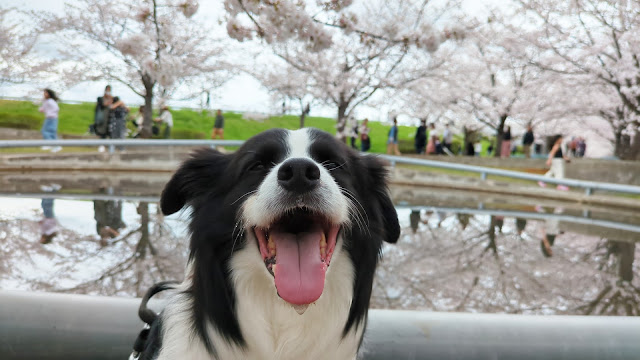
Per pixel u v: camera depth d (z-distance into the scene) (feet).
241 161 6.31
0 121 93.71
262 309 5.95
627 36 61.52
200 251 6.06
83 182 39.19
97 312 7.31
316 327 5.99
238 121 129.90
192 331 5.84
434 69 69.46
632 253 19.81
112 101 58.80
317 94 72.59
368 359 7.12
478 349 7.18
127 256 15.93
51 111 52.54
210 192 6.51
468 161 64.18
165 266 14.92
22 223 20.49
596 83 68.64
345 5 23.65
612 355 7.13
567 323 7.41
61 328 7.11
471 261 17.76
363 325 6.42
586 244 21.54
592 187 43.01
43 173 47.11
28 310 7.20
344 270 6.14
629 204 40.83
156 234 19.15
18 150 52.47
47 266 14.61
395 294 13.75
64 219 21.65
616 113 72.23
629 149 71.31
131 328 7.24
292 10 22.68
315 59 68.64
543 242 21.74
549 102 75.10
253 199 5.79
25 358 7.10
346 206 5.93
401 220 26.78
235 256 5.94
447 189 52.11
